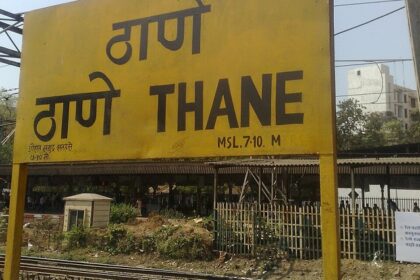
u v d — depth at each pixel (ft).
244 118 13.64
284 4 13.38
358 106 165.78
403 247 43.98
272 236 51.08
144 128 15.55
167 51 15.44
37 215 91.30
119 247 55.52
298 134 12.65
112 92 16.43
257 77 13.56
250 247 51.42
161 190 119.55
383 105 239.09
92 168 99.96
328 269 11.42
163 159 15.24
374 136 162.20
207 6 14.82
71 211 65.21
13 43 34.55
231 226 53.01
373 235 46.91
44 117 17.84
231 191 94.38
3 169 117.19
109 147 16.16
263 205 52.90
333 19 12.85
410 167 74.74
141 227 62.75
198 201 95.81
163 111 15.24
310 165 62.23
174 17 15.47
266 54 13.50
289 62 13.07
